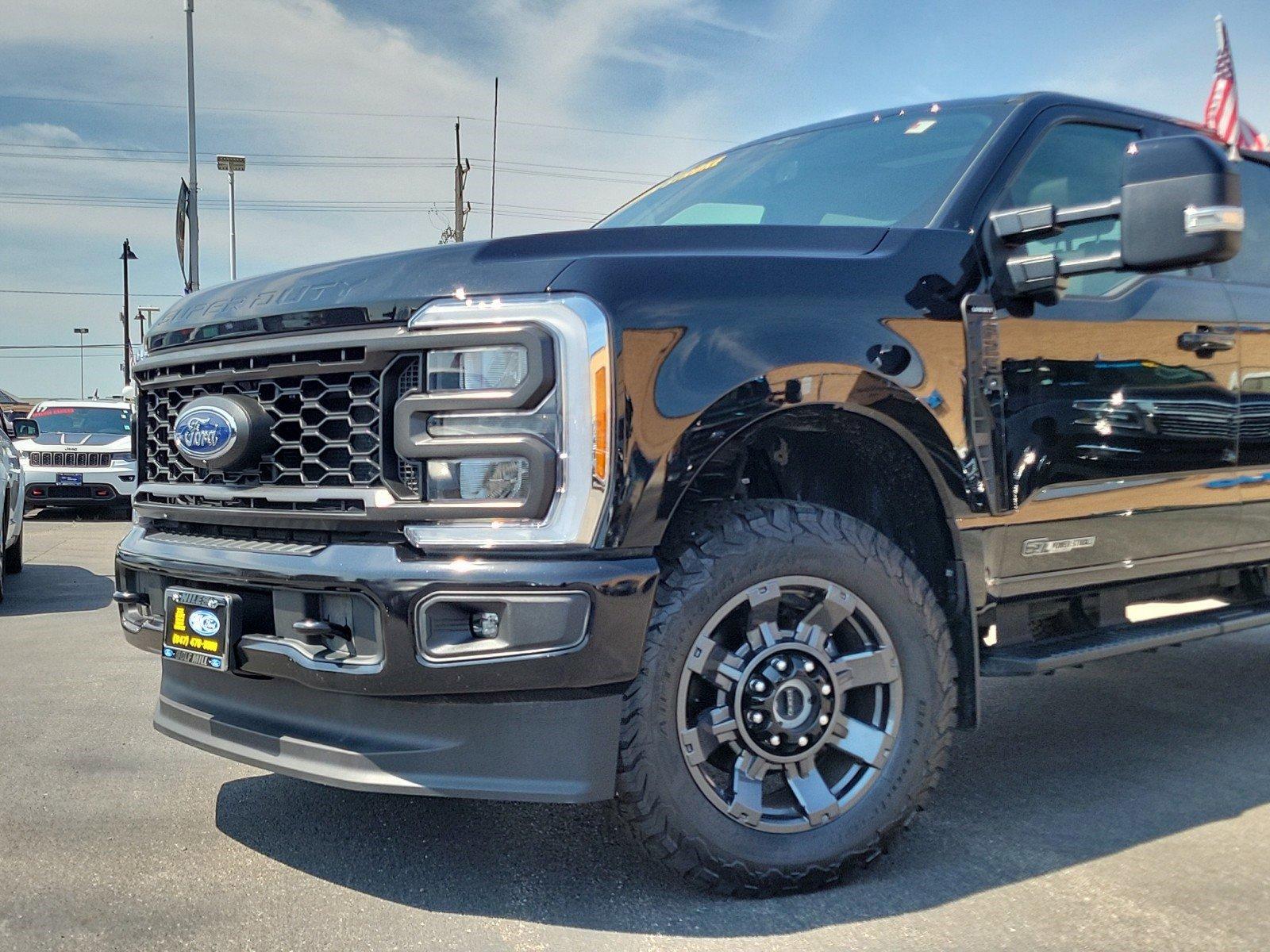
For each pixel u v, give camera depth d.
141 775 3.32
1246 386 3.41
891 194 3.00
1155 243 2.37
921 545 2.79
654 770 2.30
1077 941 2.23
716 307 2.31
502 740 2.27
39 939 2.23
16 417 8.55
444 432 2.29
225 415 2.52
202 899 2.44
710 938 2.26
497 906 2.41
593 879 2.55
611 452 2.19
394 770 2.31
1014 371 2.76
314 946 2.21
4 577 8.06
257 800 3.11
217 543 2.62
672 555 2.36
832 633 2.55
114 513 15.52
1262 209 3.82
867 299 2.49
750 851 2.40
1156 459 3.13
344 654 2.35
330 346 2.39
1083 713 4.17
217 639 2.52
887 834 2.54
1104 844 2.79
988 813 3.03
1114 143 3.31
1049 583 2.96
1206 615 3.37
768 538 2.39
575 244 2.35
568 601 2.17
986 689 4.60
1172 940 2.23
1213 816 3.00
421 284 2.33
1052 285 2.65
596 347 2.19
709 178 3.68
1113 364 3.00
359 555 2.31
